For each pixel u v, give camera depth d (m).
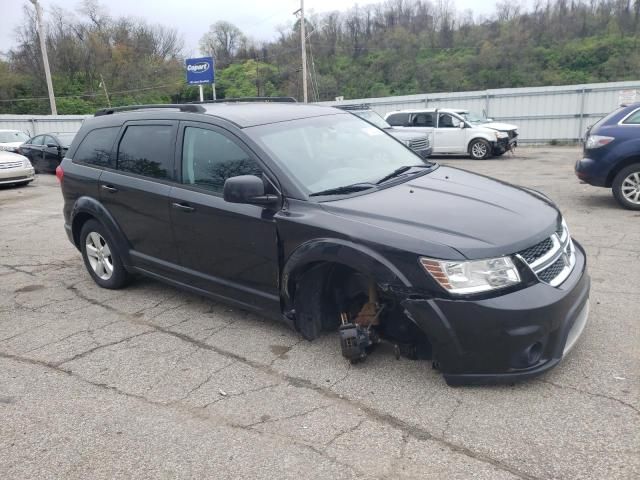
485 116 21.95
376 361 3.83
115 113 5.58
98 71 61.88
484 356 3.19
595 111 21.58
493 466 2.74
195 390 3.64
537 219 3.56
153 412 3.40
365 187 3.99
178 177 4.61
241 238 4.12
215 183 4.33
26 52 59.91
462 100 23.61
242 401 3.46
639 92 20.77
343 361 3.88
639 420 3.02
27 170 15.35
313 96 51.66
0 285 6.13
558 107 22.06
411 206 3.63
